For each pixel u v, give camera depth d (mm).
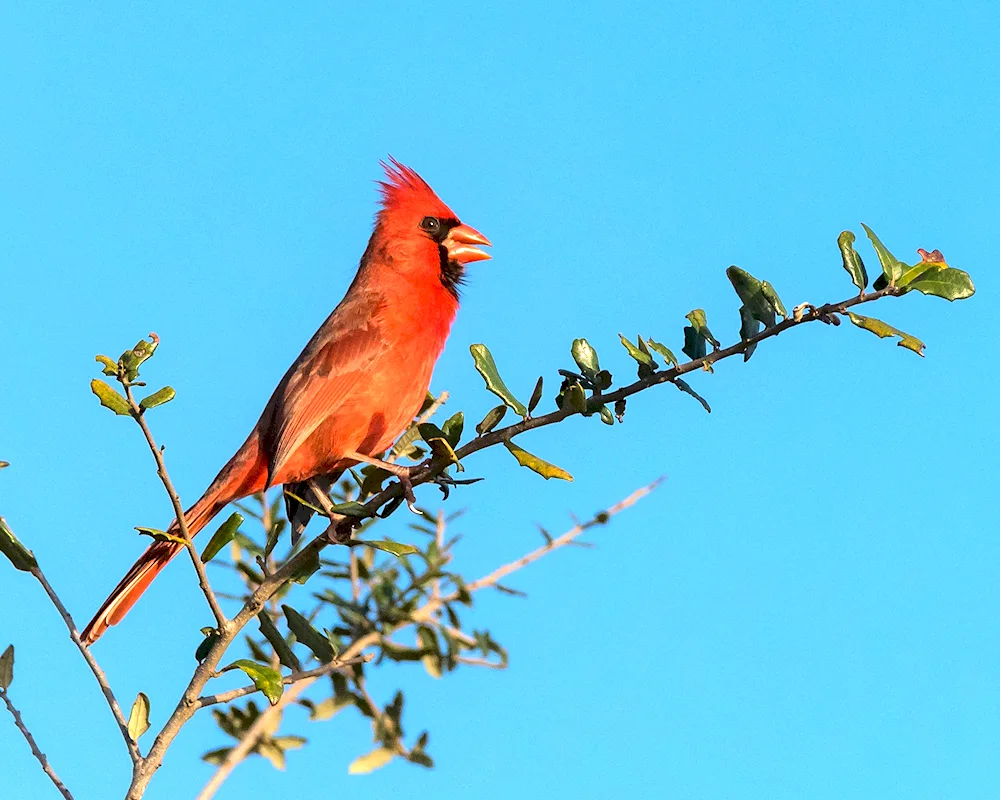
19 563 6477
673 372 6836
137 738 6316
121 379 6262
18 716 6234
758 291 6766
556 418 6988
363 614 9375
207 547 6707
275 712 9031
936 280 6473
